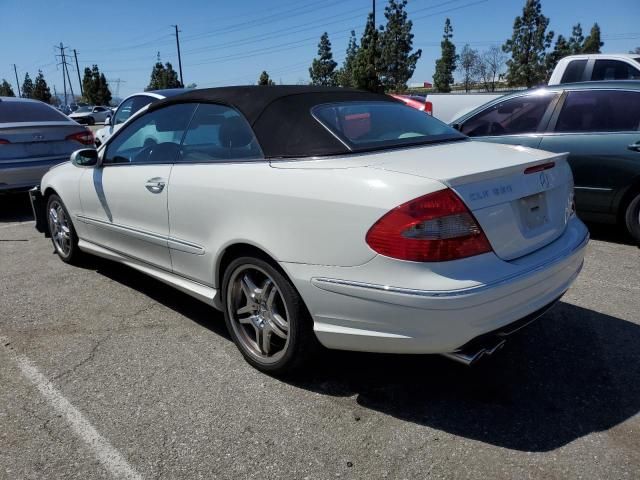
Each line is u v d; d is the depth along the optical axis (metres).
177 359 3.28
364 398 2.84
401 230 2.33
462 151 2.96
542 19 40.16
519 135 5.89
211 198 3.11
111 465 2.37
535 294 2.63
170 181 3.43
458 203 2.37
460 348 2.46
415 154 2.83
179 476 2.30
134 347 3.43
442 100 9.45
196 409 2.76
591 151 5.43
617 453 2.39
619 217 5.48
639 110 5.24
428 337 2.38
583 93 5.58
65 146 7.48
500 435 2.53
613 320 3.69
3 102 7.43
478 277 2.38
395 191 2.39
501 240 2.52
